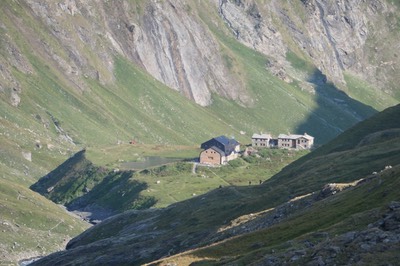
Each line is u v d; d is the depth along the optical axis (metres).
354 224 164.25
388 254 135.12
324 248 145.62
